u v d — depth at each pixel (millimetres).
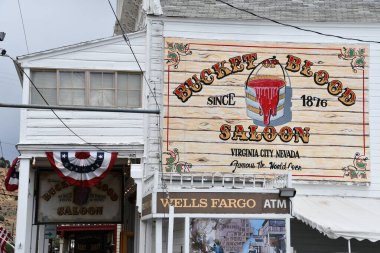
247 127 19703
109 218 23547
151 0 19984
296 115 19891
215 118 19656
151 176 16453
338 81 20125
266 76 20000
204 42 19984
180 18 19969
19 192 18812
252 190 14891
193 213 14688
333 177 19656
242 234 14719
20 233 18516
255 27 20188
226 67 19953
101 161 19219
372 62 20297
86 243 40531
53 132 19359
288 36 20234
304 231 19203
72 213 23359
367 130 19938
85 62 19766
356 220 16266
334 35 20312
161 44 19891
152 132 19484
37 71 19656
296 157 19672
